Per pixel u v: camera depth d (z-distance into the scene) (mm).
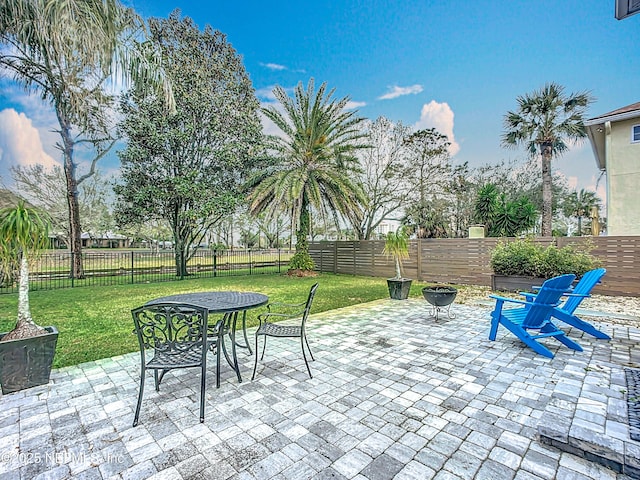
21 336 2943
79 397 2775
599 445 1897
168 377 3186
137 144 11992
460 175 17906
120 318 5625
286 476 1826
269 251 16844
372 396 2762
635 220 9898
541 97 12539
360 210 12438
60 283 10695
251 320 5574
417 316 5711
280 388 2930
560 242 8078
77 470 1883
